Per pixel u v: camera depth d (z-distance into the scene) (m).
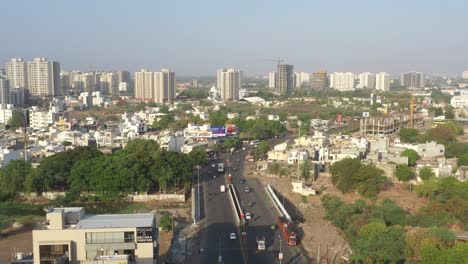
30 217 197.12
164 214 193.25
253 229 176.88
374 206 185.62
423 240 138.50
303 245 159.38
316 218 191.50
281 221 178.50
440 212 175.88
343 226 174.12
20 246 165.88
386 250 138.00
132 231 114.94
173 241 163.12
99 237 114.12
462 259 125.25
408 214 179.88
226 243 161.88
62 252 113.06
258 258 147.88
